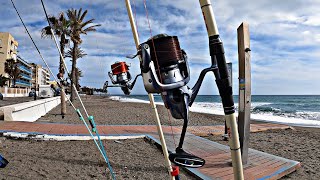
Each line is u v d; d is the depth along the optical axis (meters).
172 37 1.60
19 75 87.38
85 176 4.58
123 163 5.43
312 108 41.34
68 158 5.59
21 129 7.92
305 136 10.33
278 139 9.37
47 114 16.72
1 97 38.06
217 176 4.46
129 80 1.94
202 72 1.50
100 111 21.61
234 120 1.45
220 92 1.44
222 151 6.02
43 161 5.27
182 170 5.02
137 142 7.46
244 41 4.85
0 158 3.69
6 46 79.31
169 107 1.59
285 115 27.20
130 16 2.43
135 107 29.22
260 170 4.78
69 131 8.02
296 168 5.25
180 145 1.53
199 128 10.39
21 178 4.24
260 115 26.94
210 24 1.42
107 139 7.54
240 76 4.98
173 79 1.54
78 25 22.53
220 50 1.41
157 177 4.69
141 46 1.52
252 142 8.68
